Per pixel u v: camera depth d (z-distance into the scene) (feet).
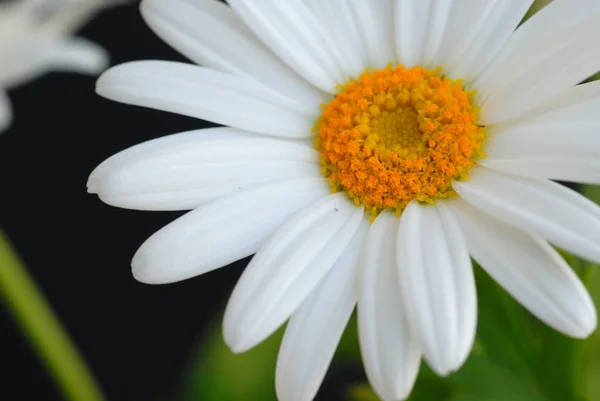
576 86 0.60
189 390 0.75
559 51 0.60
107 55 0.78
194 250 0.59
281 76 0.63
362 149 0.62
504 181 0.60
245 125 0.62
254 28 0.62
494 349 0.64
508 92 0.61
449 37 0.63
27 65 0.73
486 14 0.62
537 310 0.57
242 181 0.61
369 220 0.61
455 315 0.57
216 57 0.63
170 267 0.59
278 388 0.58
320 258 0.60
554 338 0.64
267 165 0.62
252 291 0.59
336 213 0.61
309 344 0.59
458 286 0.57
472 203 0.60
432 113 0.62
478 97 0.62
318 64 0.63
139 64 0.62
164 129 0.83
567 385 0.64
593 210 0.57
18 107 0.84
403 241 0.59
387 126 0.63
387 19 0.64
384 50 0.64
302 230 0.60
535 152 0.59
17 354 0.83
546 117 0.60
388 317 0.58
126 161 0.60
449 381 0.65
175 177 0.60
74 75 0.83
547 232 0.57
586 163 0.58
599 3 0.60
